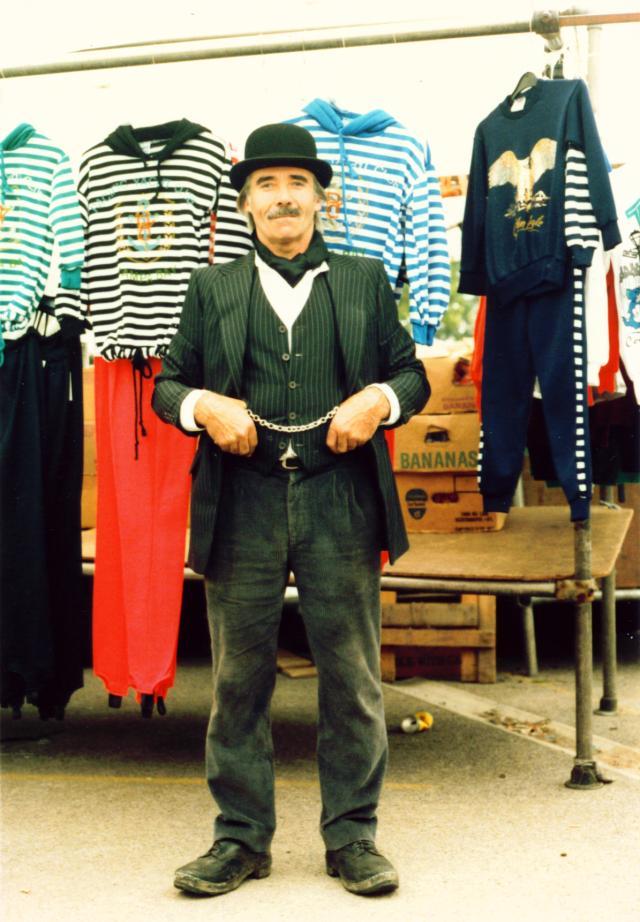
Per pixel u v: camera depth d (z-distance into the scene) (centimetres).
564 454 361
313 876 305
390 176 377
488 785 381
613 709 483
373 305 304
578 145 355
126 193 384
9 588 400
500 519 478
